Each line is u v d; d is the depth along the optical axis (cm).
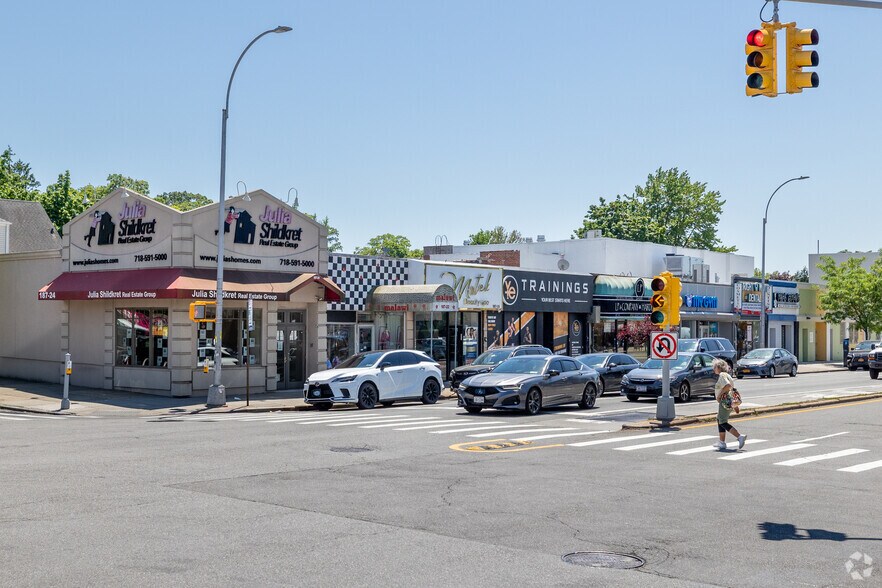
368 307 3488
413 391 2741
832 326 7194
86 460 1442
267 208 3153
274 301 3128
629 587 761
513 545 909
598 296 4709
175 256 2916
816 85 1220
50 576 764
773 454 1659
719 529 1001
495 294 4003
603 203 9338
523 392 2348
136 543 888
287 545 891
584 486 1266
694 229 9456
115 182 8725
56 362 3400
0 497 1116
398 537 934
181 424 2089
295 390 3177
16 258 3606
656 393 2808
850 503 1173
